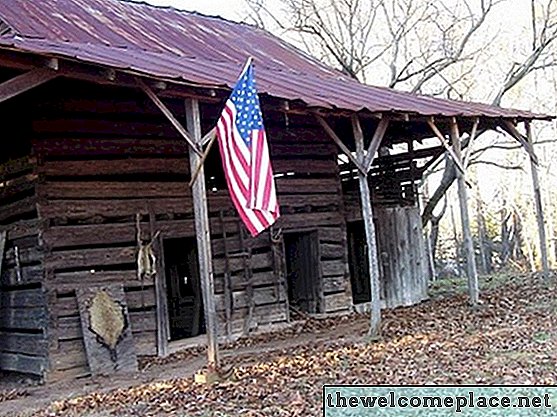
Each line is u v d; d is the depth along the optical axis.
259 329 11.79
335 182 13.54
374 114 9.97
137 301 10.31
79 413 6.84
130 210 10.45
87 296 9.73
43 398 8.00
